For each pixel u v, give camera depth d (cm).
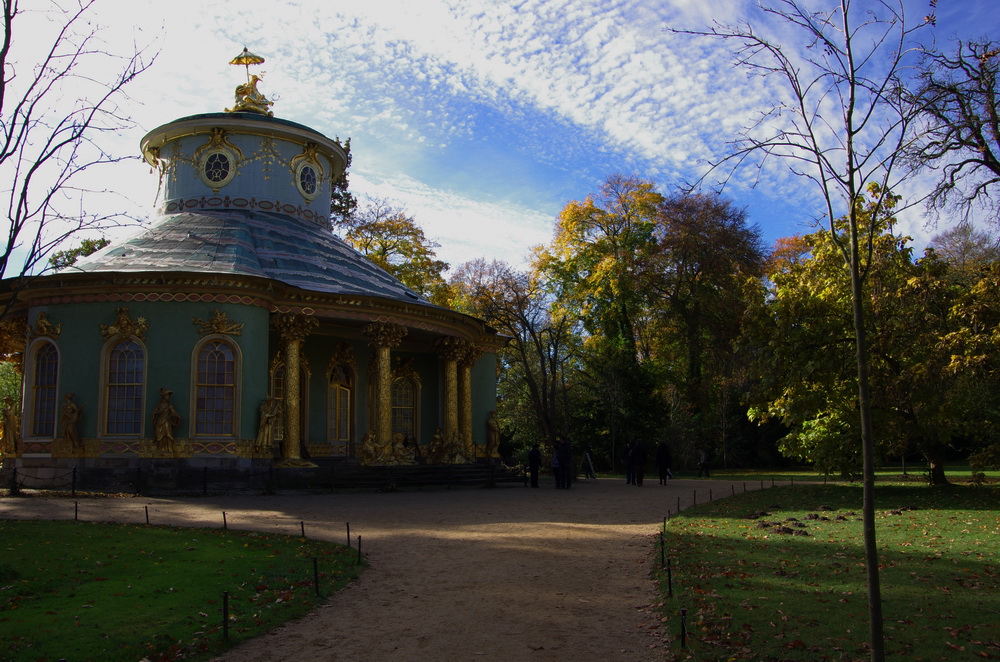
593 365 4988
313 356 3450
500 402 5669
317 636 970
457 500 2500
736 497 2527
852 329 2283
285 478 2783
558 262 5631
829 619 972
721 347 5009
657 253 5100
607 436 4709
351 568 1338
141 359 2702
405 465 3147
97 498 2417
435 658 888
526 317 4731
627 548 1539
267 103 3859
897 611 1006
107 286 2716
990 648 847
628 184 5409
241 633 968
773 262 5284
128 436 2662
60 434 2666
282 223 3603
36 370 2781
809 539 1573
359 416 3597
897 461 5253
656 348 5841
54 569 1268
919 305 2192
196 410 2697
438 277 5716
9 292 2786
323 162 3972
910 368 2162
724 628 947
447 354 3547
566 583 1236
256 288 2816
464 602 1124
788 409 2352
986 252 2948
